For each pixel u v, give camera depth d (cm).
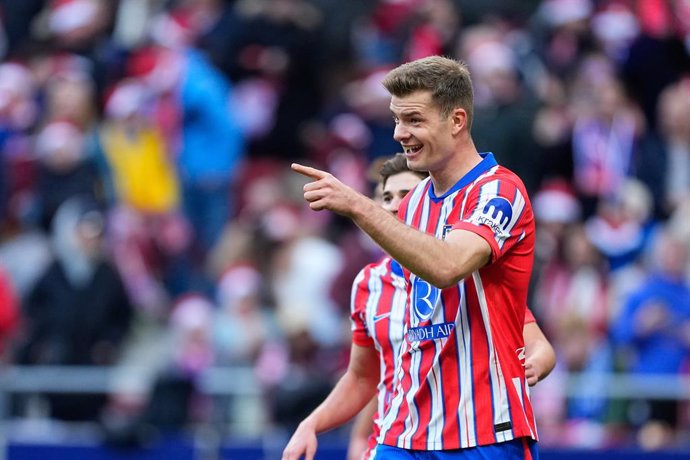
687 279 3966
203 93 4541
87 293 3878
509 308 1739
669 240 3766
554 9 5038
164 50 4697
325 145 4600
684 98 4581
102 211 4231
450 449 1744
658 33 4912
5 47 5316
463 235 1664
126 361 3925
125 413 3503
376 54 4866
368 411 2184
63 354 3788
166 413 3462
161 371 3547
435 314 1756
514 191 1714
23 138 4578
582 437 3459
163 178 4456
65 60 4881
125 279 3966
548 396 3500
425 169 1736
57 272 3906
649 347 3662
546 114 4431
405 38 4806
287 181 4619
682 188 4503
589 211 4312
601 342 3697
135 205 4384
